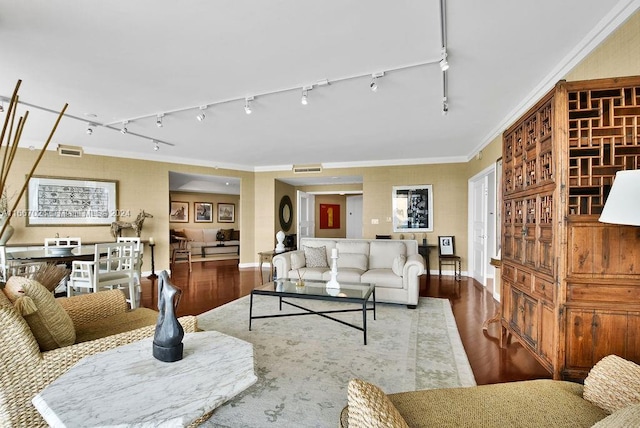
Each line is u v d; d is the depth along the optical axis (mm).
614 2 1891
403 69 2736
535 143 2225
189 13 1994
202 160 6793
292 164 7316
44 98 3346
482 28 2156
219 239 9828
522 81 2969
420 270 3908
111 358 1358
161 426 943
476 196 5773
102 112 3781
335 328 3215
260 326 3273
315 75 2846
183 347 1465
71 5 1907
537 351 2150
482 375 2293
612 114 1845
